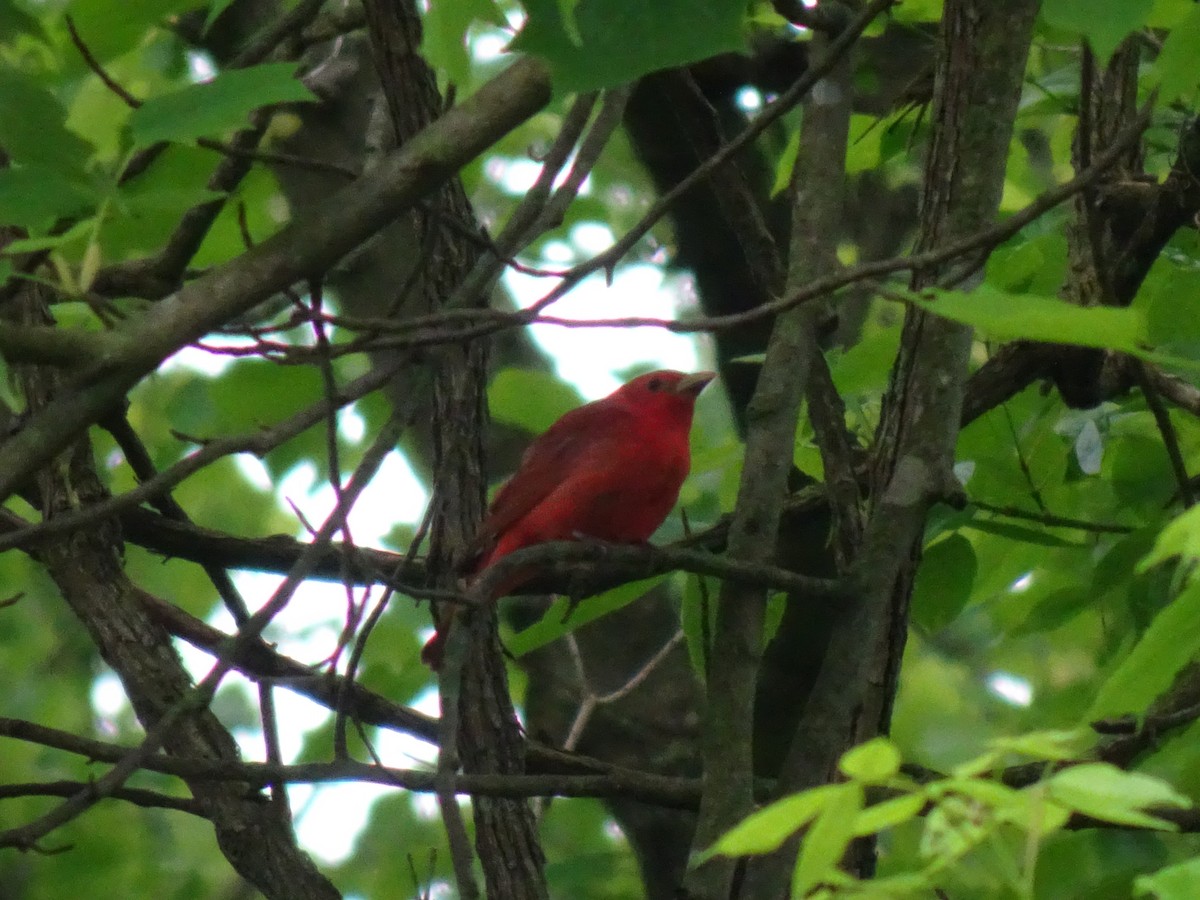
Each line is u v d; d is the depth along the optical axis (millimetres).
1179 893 3879
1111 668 9125
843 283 5918
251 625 6379
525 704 12336
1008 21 7766
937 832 3971
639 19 4691
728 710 7027
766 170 12688
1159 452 10172
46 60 8477
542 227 7496
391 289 11922
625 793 7559
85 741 7121
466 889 5418
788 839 6922
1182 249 11008
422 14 9836
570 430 9992
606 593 8625
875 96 12688
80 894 18172
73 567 8625
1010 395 9383
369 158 9312
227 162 8500
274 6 12117
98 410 5957
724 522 9555
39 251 5734
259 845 8336
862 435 10336
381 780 6906
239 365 13203
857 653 7242
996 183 7699
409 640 16688
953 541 9258
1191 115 9047
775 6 8102
